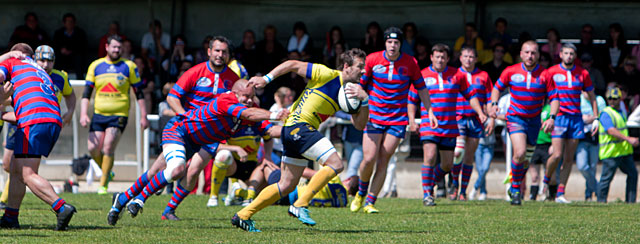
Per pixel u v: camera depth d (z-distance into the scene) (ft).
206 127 64.23
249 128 95.25
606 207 93.97
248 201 95.25
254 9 172.96
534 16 166.30
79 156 123.65
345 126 121.39
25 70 61.57
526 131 99.76
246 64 150.82
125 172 127.24
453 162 105.19
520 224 71.77
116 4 173.99
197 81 78.43
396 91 85.10
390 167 128.57
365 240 56.80
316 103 63.46
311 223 61.67
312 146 61.98
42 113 59.93
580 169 122.42
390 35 84.48
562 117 106.01
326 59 152.76
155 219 74.02
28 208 84.53
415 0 169.07
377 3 169.89
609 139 118.01
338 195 95.50
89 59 174.19
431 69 99.25
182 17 174.19
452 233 63.26
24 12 174.19
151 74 152.25
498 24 157.48
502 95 131.54
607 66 150.20
